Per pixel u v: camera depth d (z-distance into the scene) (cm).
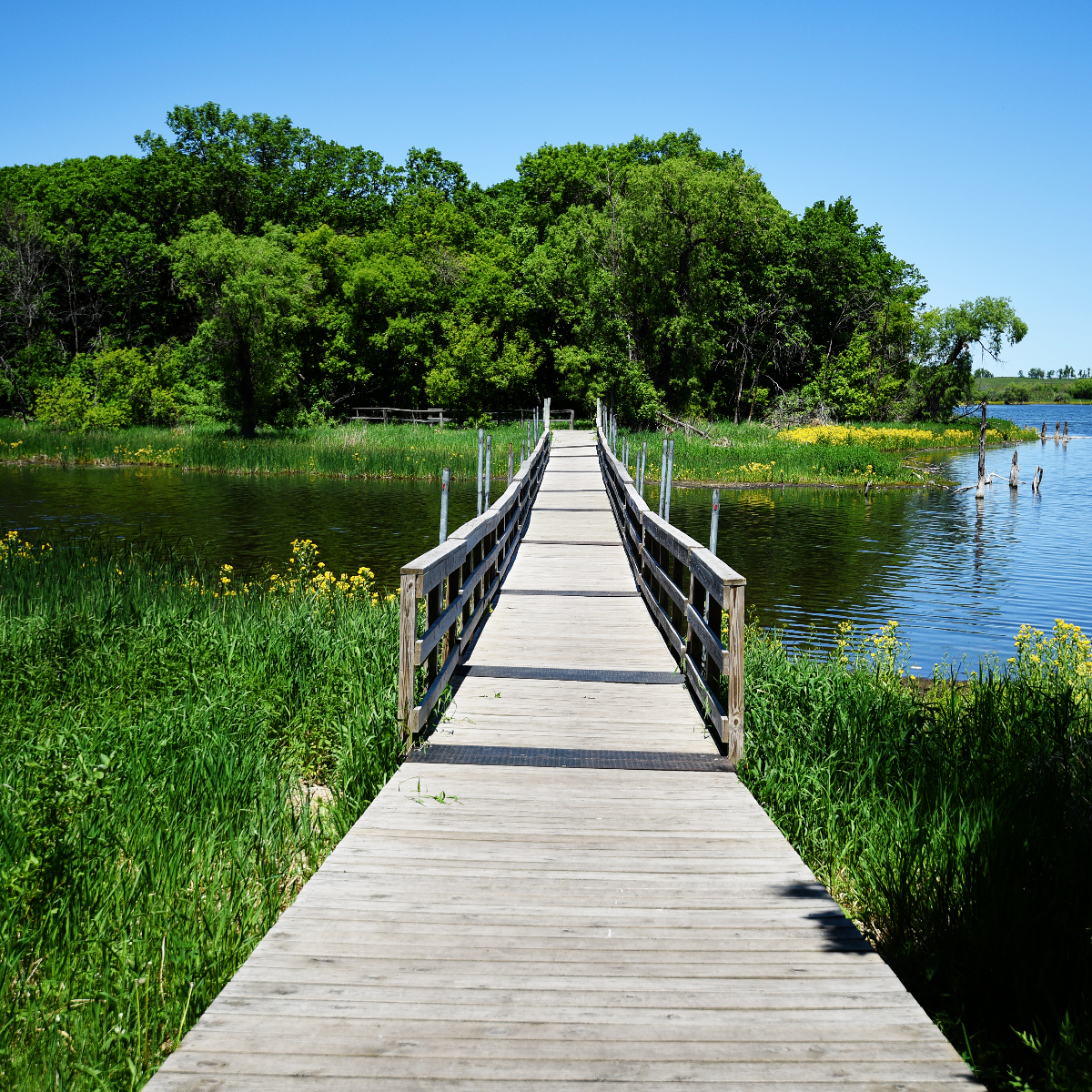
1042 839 470
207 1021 291
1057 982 357
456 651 736
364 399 5778
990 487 3612
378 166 6750
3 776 536
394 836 442
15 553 1510
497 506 1065
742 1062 277
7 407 5503
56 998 349
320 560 1773
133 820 491
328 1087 260
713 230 4934
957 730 716
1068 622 1389
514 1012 300
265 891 424
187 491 2997
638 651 820
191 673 745
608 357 4997
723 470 3684
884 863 459
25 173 6962
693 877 405
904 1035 293
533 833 449
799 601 1537
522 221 6219
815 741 621
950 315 6638
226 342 4706
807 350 6159
